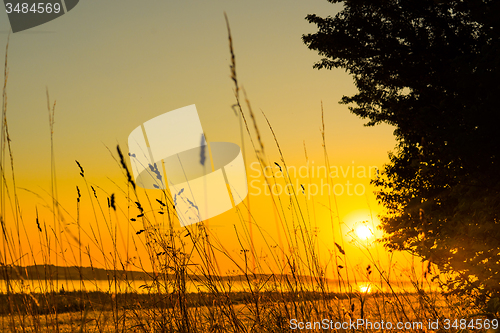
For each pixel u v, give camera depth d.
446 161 4.36
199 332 2.96
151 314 2.98
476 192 3.98
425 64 9.32
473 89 4.90
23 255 2.93
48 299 2.85
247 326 3.10
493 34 4.77
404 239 6.15
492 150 4.00
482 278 3.98
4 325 2.76
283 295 3.14
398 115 8.87
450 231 4.23
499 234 3.88
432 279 4.32
